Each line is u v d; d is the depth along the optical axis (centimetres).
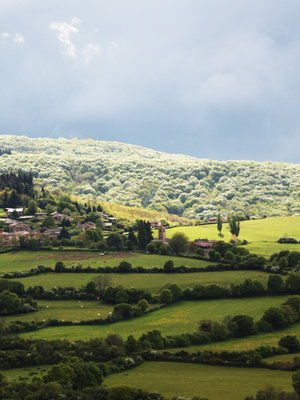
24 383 10431
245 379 11231
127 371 12094
